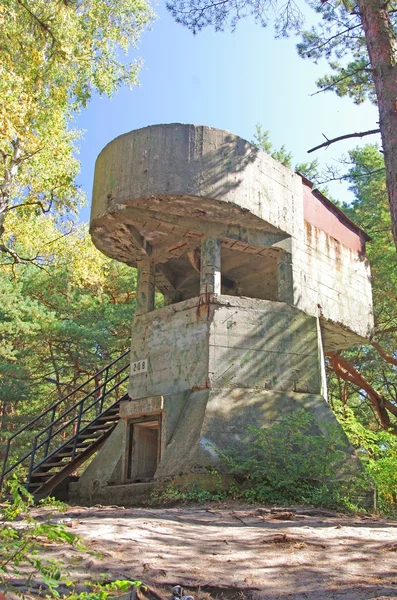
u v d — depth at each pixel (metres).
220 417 10.62
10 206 19.08
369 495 10.24
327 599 4.25
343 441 11.05
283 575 4.73
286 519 7.44
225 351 11.34
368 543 5.82
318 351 12.23
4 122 14.87
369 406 23.56
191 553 5.23
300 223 13.36
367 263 16.08
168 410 11.22
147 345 12.55
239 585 4.45
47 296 26.52
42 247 20.00
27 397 25.56
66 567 4.43
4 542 3.57
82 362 25.34
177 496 9.52
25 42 16.48
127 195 11.49
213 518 7.26
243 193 11.86
